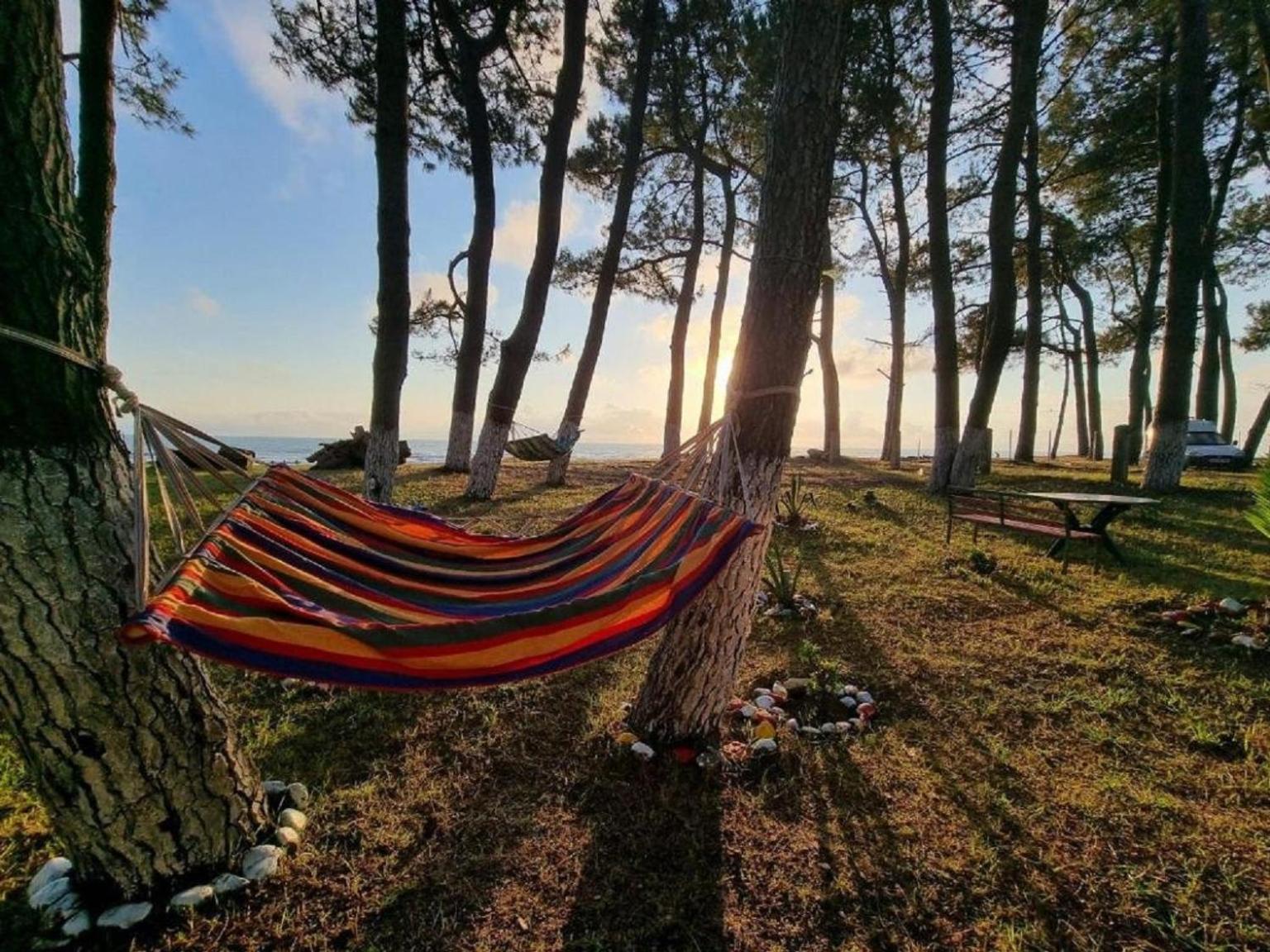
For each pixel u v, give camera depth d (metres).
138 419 1.90
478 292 11.27
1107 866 2.31
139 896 2.03
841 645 4.31
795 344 2.87
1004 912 2.12
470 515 7.95
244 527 2.13
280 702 3.38
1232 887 2.20
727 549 2.29
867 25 10.27
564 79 8.72
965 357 20.58
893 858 2.36
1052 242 18.09
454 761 2.90
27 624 1.73
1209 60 11.83
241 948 1.93
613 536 2.91
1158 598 5.00
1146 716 3.35
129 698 1.90
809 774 2.87
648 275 15.91
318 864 2.25
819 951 1.99
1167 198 14.23
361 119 9.45
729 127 13.22
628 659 4.03
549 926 2.05
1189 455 14.62
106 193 3.34
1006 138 9.77
